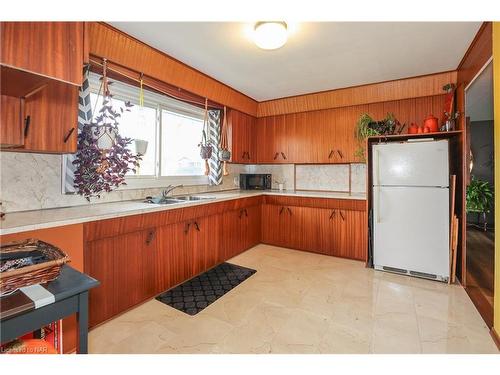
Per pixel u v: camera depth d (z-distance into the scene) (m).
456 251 2.60
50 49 1.23
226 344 1.66
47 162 1.92
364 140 3.19
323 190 4.02
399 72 2.87
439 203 2.59
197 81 2.85
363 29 1.97
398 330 1.80
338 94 3.47
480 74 2.07
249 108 3.89
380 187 2.87
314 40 2.15
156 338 1.72
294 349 1.60
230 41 2.18
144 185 2.72
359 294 2.34
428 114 3.03
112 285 1.92
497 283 1.64
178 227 2.50
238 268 2.96
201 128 3.49
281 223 3.79
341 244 3.33
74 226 1.61
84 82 1.87
